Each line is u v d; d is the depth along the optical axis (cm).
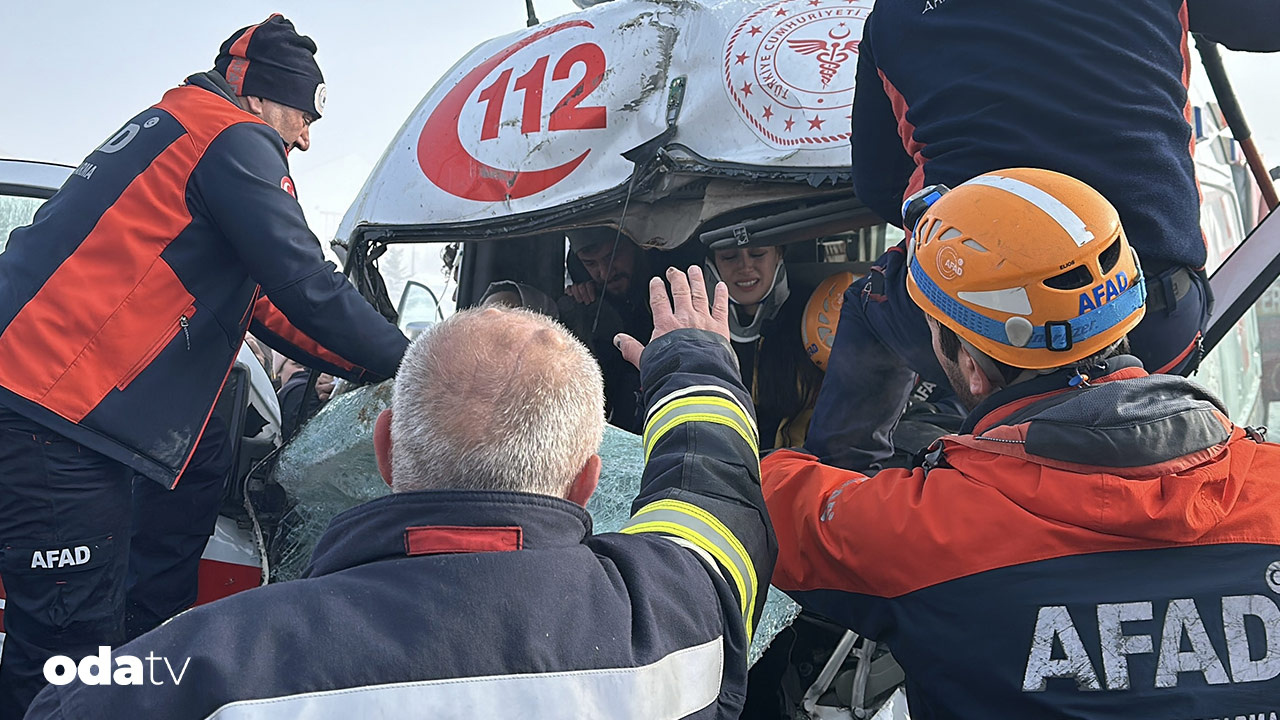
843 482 119
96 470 179
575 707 79
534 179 242
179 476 188
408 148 277
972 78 151
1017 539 100
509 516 86
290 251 183
